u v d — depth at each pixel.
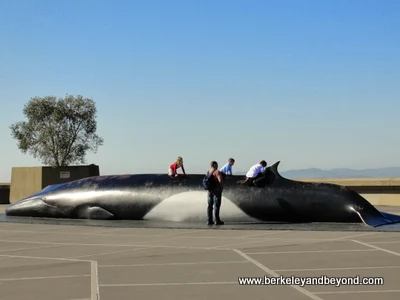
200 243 12.32
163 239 13.16
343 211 16.27
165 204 17.39
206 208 17.00
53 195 18.77
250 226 15.73
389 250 10.98
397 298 7.16
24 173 31.88
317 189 16.66
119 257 10.45
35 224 16.89
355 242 12.17
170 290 7.70
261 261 9.84
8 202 33.41
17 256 10.68
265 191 16.77
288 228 15.07
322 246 11.59
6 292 7.64
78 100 42.25
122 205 17.77
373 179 26.53
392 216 17.45
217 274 8.73
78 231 15.02
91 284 8.09
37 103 41.62
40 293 7.56
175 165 18.05
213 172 16.14
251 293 7.49
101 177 19.09
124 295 7.42
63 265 9.63
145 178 18.36
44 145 41.41
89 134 42.81
